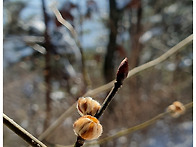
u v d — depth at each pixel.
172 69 0.71
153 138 0.77
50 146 0.35
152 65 0.37
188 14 0.73
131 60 0.59
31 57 0.55
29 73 0.68
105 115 0.62
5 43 0.53
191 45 0.69
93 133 0.14
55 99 0.55
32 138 0.14
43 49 0.46
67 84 0.52
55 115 0.60
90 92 0.36
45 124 0.47
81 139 0.14
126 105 0.64
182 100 0.75
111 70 0.62
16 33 0.52
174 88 0.73
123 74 0.13
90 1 0.50
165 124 0.78
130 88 0.64
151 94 0.70
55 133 0.62
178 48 0.36
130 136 0.64
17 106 0.71
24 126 0.67
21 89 0.72
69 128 0.63
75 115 0.61
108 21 0.60
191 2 0.73
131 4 0.56
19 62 0.59
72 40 0.49
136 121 0.66
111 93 0.14
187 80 0.73
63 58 0.51
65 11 0.45
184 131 0.79
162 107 0.71
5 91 0.71
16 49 0.55
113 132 0.61
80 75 0.50
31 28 0.52
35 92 0.70
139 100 0.66
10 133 0.68
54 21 0.44
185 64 0.71
